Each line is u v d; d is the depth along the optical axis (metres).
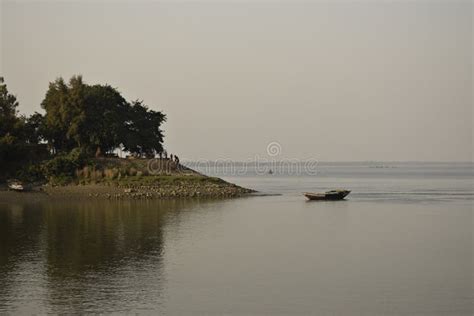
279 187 172.88
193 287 45.78
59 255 57.38
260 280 48.03
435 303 42.03
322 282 47.44
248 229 75.00
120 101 137.38
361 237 69.25
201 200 112.88
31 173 119.94
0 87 132.50
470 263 54.38
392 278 48.78
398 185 185.75
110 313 39.62
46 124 130.25
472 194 139.38
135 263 53.97
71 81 132.75
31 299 42.66
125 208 97.69
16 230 72.88
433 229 75.94
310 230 74.69
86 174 120.25
